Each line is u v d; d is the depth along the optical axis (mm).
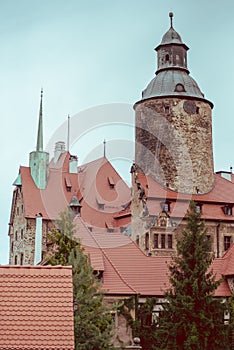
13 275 25422
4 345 22703
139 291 58719
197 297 47812
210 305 47844
